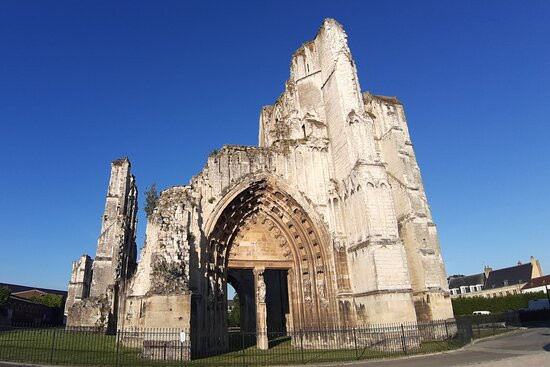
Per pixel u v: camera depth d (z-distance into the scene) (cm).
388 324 2388
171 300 2189
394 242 2581
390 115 3581
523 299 6519
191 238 2616
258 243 3103
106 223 4681
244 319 4041
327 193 3067
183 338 1909
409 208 3189
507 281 9675
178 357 2078
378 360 1948
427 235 3138
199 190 2828
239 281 4128
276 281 4150
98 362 1806
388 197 2702
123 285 3133
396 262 2539
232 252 3020
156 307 2164
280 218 3164
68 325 3731
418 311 2975
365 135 2866
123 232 4431
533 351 1902
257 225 3153
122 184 4850
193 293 2484
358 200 2736
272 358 2180
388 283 2480
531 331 3203
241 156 3030
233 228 3033
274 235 3161
